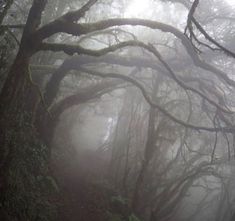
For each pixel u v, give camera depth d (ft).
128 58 60.90
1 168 40.47
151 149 67.36
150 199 77.56
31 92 57.82
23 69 43.65
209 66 54.39
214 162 76.89
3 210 38.22
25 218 41.14
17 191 42.19
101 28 44.55
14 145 43.78
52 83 63.52
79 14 42.09
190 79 61.46
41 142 57.82
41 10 43.98
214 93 60.23
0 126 41.91
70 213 53.83
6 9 45.32
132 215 62.13
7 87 42.86
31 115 56.34
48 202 49.96
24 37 43.62
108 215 58.49
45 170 55.52
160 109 54.95
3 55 47.24
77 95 65.82
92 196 63.98
